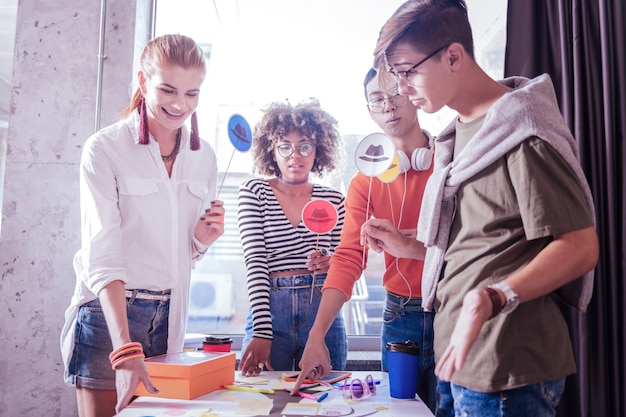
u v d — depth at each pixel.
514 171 0.95
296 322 1.67
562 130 0.97
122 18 2.09
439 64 1.06
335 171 2.03
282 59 2.41
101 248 1.30
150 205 1.44
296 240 1.74
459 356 0.78
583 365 1.80
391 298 1.56
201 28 2.40
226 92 2.39
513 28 2.02
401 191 1.59
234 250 2.58
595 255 0.89
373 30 2.45
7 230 2.00
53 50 2.07
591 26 1.97
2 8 2.44
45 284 1.99
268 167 1.94
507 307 0.83
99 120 2.03
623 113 1.90
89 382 1.35
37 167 2.03
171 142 1.54
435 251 1.14
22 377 1.95
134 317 1.38
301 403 1.14
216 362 1.26
